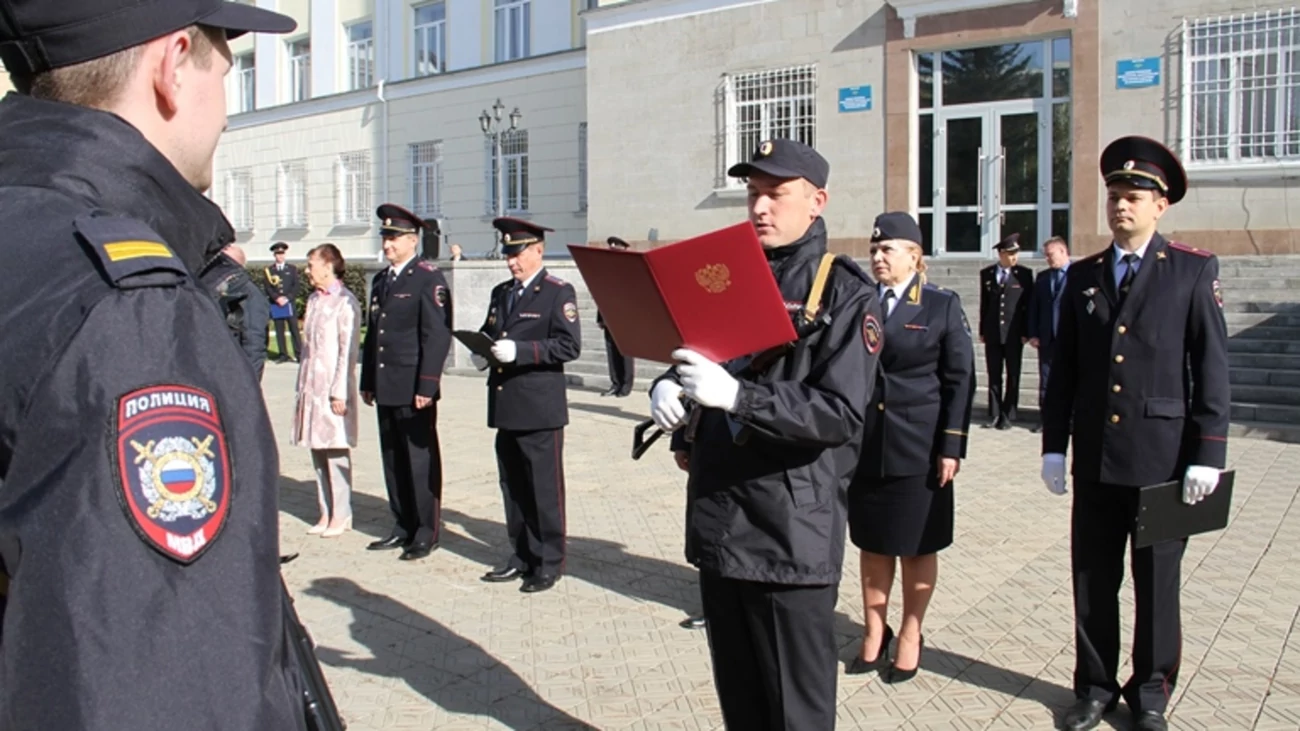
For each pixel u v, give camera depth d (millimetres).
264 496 1180
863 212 15445
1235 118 12812
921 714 3965
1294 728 3756
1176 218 13141
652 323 2666
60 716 993
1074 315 3996
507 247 5797
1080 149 13727
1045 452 4102
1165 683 3791
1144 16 13234
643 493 7770
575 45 20625
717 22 16562
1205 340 3672
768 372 2793
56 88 1276
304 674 1491
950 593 5355
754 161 2900
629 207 17594
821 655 2775
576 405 12430
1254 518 6656
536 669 4457
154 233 1208
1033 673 4348
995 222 14750
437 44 23531
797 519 2688
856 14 15344
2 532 1054
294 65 26719
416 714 4012
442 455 9367
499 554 6285
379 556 6258
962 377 4191
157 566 1054
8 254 1145
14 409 1085
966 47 14688
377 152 24203
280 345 18328
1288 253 12500
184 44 1316
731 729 2941
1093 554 3875
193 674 1052
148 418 1076
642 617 5109
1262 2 12539
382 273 6426
